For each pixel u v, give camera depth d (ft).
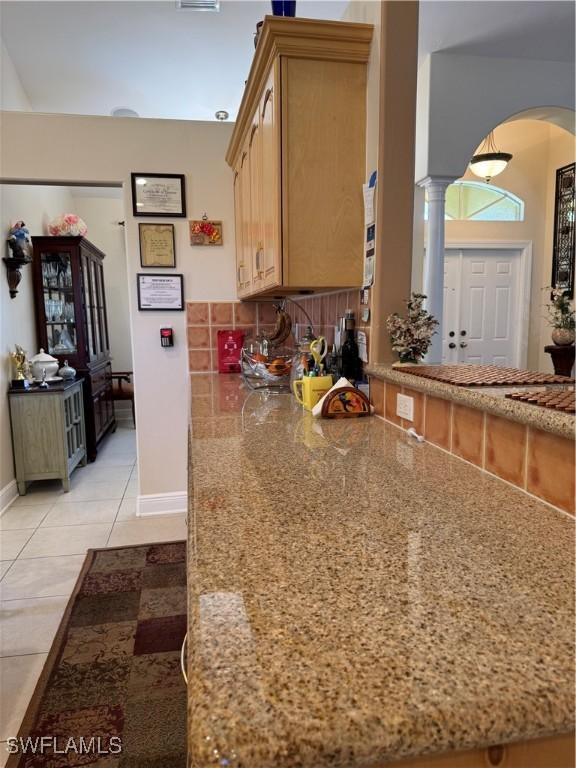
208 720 1.30
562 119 11.34
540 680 1.46
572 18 8.87
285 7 5.67
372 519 2.63
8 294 11.43
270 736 1.26
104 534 9.34
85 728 4.90
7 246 11.24
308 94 5.33
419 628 1.71
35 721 4.98
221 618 1.75
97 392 15.16
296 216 5.48
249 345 8.49
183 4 9.98
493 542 2.38
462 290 14.97
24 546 8.85
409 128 5.12
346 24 5.12
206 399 6.50
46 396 11.34
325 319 7.50
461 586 1.99
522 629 1.71
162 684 5.47
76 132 9.05
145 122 9.26
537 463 2.92
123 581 7.63
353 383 5.69
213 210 9.67
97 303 15.99
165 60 11.91
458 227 14.75
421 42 9.53
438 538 2.42
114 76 12.53
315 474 3.36
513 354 15.34
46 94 13.26
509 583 2.01
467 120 10.16
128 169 9.29
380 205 5.18
